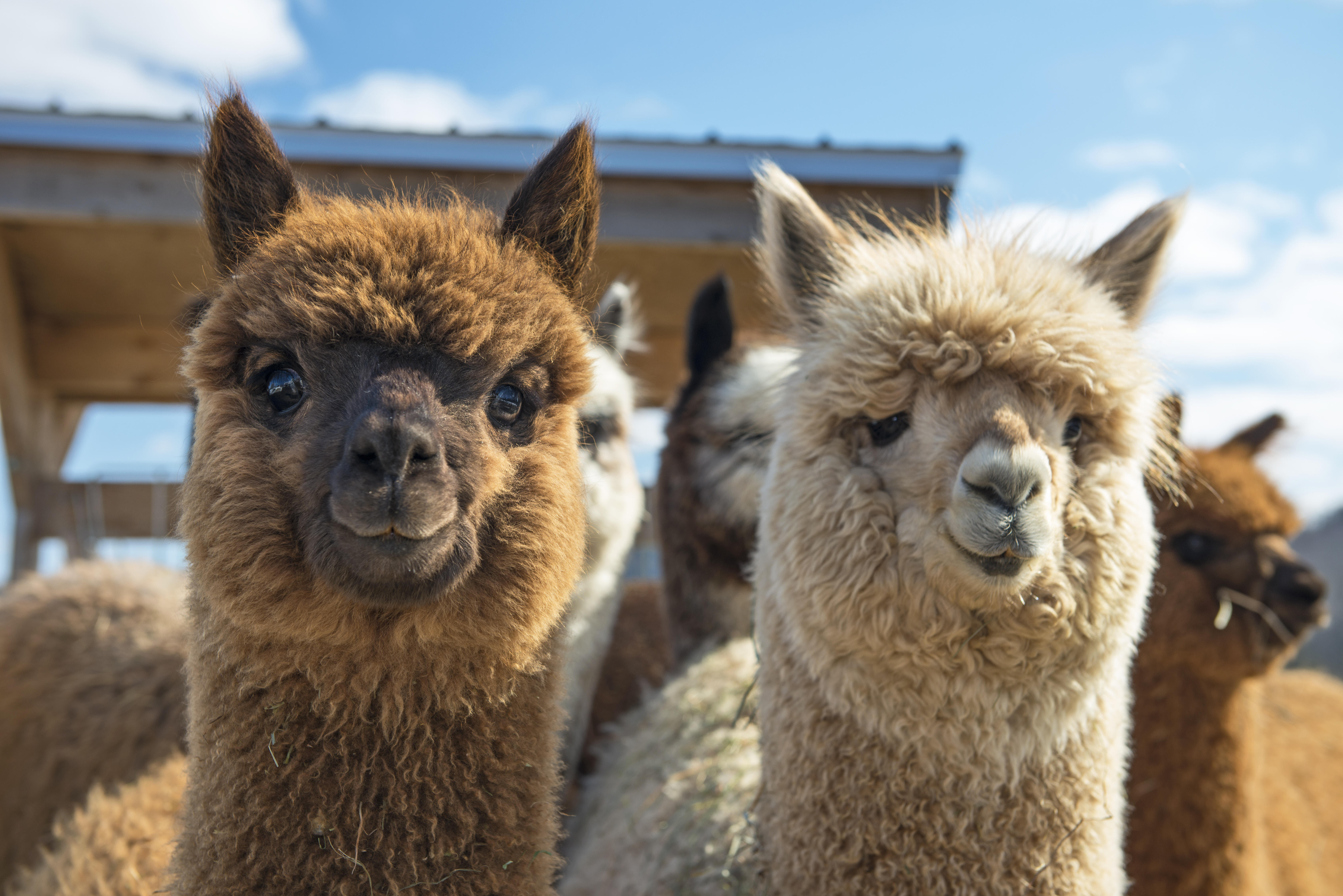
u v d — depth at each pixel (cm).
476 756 233
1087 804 281
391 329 220
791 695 299
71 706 472
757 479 441
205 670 232
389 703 226
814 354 311
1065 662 272
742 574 458
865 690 278
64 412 920
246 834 222
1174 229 325
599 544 503
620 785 422
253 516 217
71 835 371
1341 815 581
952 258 300
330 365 219
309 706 226
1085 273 319
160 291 821
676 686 440
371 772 225
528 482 236
